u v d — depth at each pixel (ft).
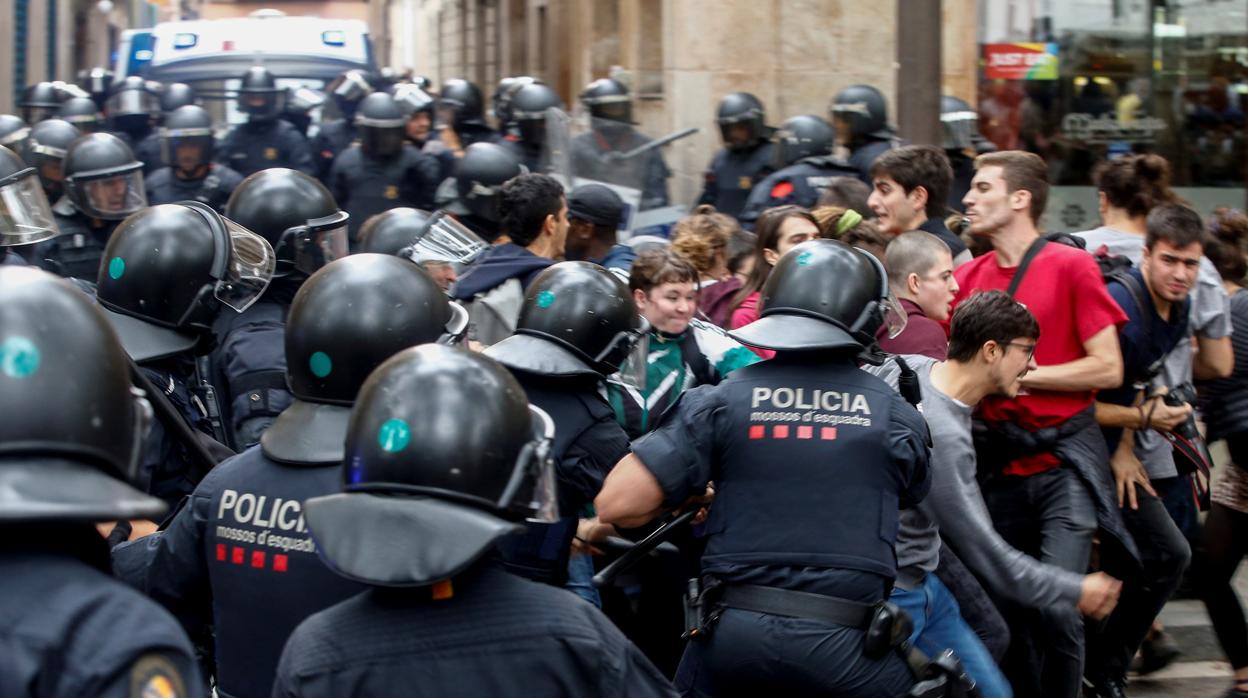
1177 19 31.50
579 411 11.12
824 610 10.03
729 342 14.23
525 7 71.46
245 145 36.81
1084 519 13.78
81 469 5.71
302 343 8.75
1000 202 14.76
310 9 123.13
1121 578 14.10
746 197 29.60
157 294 11.21
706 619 10.37
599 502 10.61
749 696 10.34
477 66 86.17
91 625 5.40
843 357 10.60
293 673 6.82
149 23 108.99
